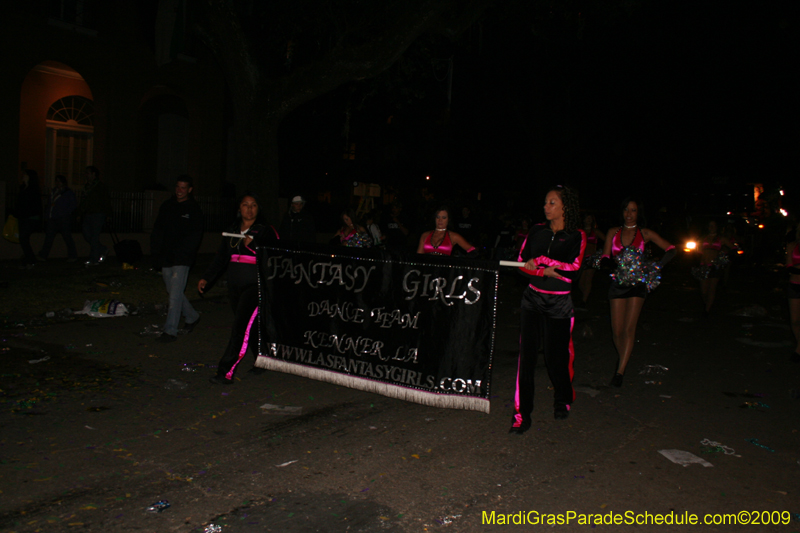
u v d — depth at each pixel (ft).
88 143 66.64
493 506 12.69
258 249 20.42
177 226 24.71
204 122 67.62
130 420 16.72
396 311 18.02
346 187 88.48
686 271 72.59
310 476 13.78
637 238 22.41
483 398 16.71
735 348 29.04
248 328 20.42
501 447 15.81
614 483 13.91
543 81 82.12
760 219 85.15
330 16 43.06
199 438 15.71
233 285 20.62
